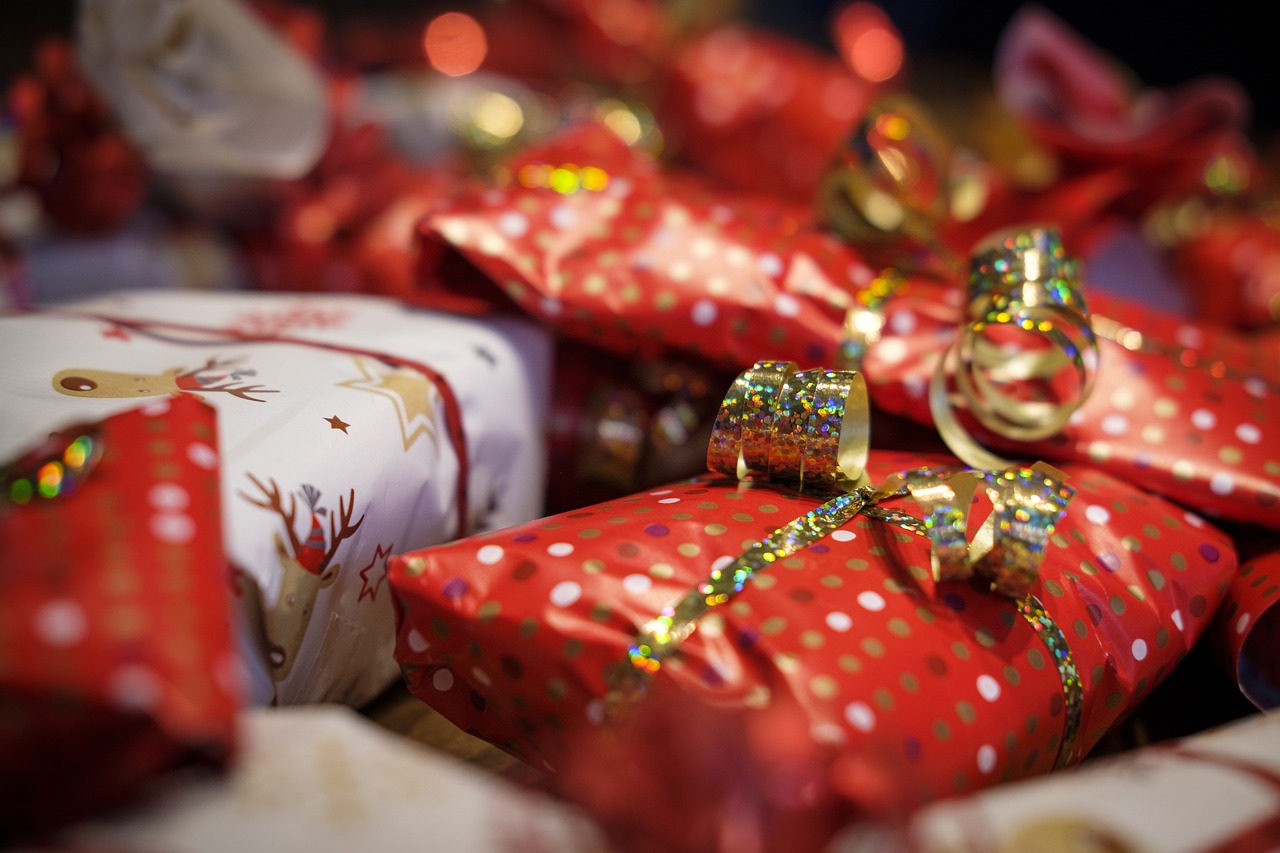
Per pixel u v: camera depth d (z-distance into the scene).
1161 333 0.37
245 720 0.25
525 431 0.36
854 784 0.23
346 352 0.33
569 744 0.28
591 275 0.36
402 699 0.34
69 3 1.16
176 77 0.43
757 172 0.60
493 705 0.29
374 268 0.48
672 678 0.27
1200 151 0.48
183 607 0.24
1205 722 0.34
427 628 0.29
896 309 0.35
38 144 0.44
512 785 0.29
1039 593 0.30
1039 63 0.53
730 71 0.61
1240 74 1.39
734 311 0.35
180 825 0.23
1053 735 0.29
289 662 0.29
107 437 0.26
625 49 0.72
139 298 0.38
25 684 0.22
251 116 0.43
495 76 0.75
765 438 0.31
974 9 1.64
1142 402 0.34
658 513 0.30
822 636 0.27
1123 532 0.32
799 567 0.29
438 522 0.33
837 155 0.37
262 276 0.48
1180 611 0.31
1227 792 0.24
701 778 0.24
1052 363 0.34
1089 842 0.23
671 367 0.37
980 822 0.23
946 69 1.50
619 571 0.28
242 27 0.42
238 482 0.28
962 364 0.33
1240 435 0.34
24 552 0.24
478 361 0.35
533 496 0.37
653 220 0.36
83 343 0.33
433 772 0.24
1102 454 0.34
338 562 0.30
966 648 0.28
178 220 0.48
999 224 0.46
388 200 0.49
